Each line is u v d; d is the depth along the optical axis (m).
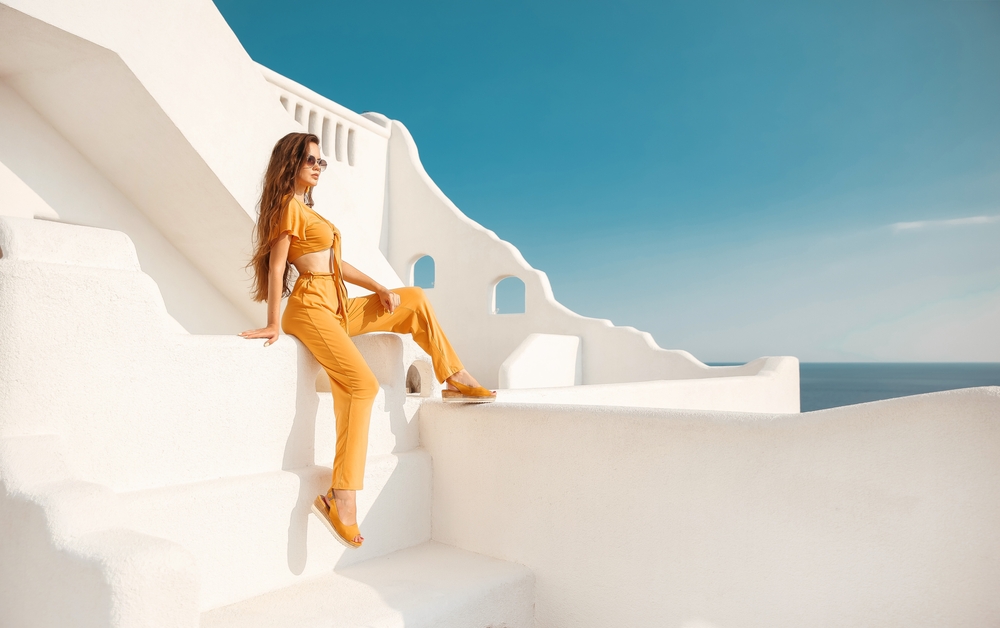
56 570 1.54
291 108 7.89
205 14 4.25
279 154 2.78
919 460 1.84
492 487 2.99
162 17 3.96
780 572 2.11
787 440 2.12
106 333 2.11
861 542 1.94
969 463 1.75
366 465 2.90
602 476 2.61
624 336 8.80
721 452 2.27
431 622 2.36
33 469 1.78
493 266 9.36
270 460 2.62
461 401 3.14
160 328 2.26
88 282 2.07
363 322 3.08
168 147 4.27
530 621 2.80
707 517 2.30
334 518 2.54
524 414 2.89
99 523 1.65
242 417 2.52
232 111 4.41
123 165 4.65
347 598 2.41
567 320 9.06
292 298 2.77
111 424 2.11
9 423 1.88
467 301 9.55
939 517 1.79
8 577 1.76
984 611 1.71
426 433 3.30
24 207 4.35
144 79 3.84
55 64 3.88
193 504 2.21
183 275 5.38
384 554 2.98
